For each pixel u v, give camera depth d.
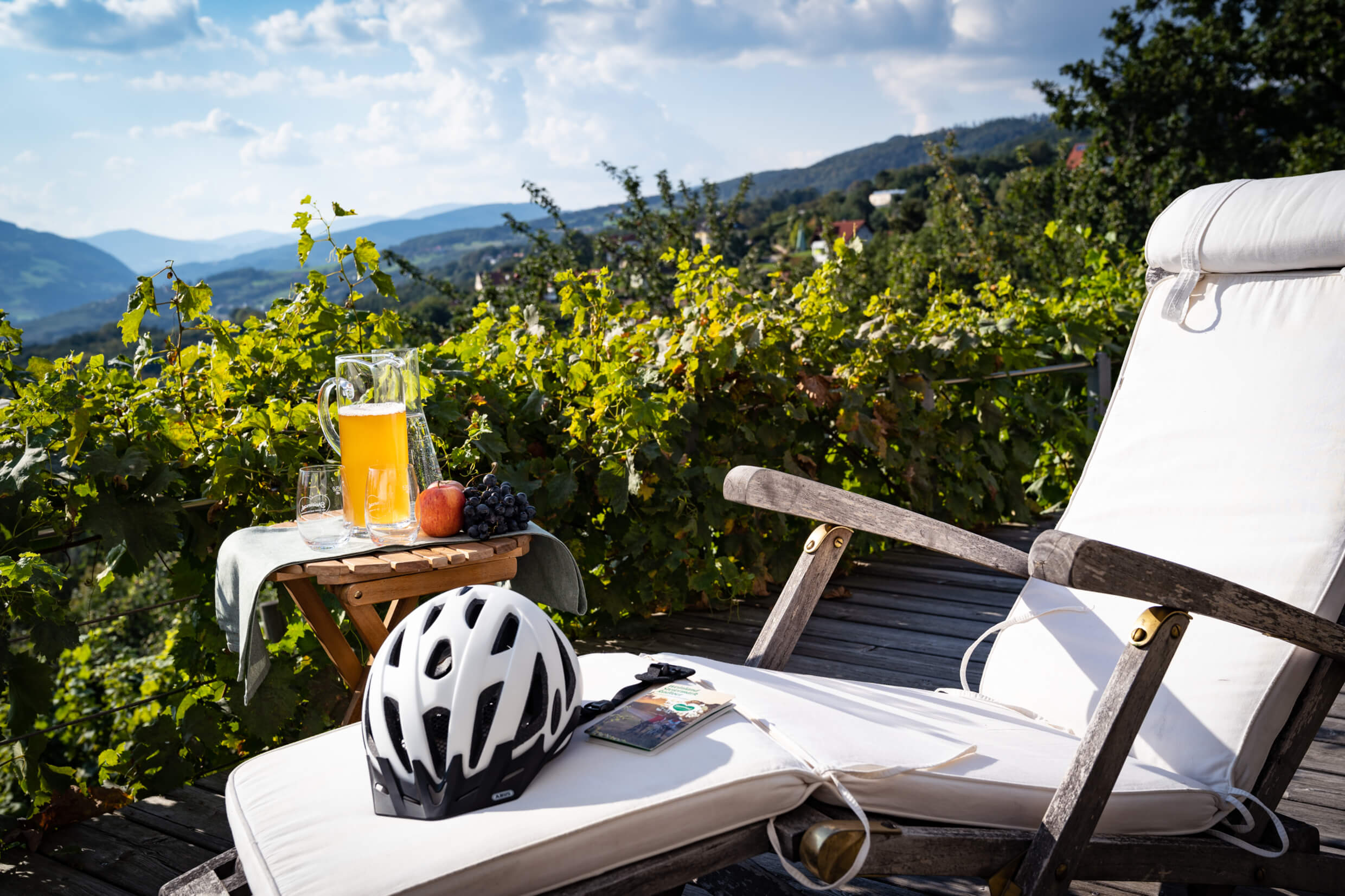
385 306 2.97
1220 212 1.93
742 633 3.61
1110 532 1.88
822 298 4.38
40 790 2.35
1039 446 5.13
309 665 2.71
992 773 1.35
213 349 2.72
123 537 2.35
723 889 1.53
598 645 3.53
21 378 2.38
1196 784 1.47
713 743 1.31
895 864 1.21
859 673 3.08
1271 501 1.65
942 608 3.76
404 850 1.10
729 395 3.92
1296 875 1.47
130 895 1.99
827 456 4.36
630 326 4.05
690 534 3.67
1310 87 21.80
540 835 1.10
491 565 2.07
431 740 1.21
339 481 2.03
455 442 3.15
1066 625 1.88
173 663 2.66
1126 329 5.39
